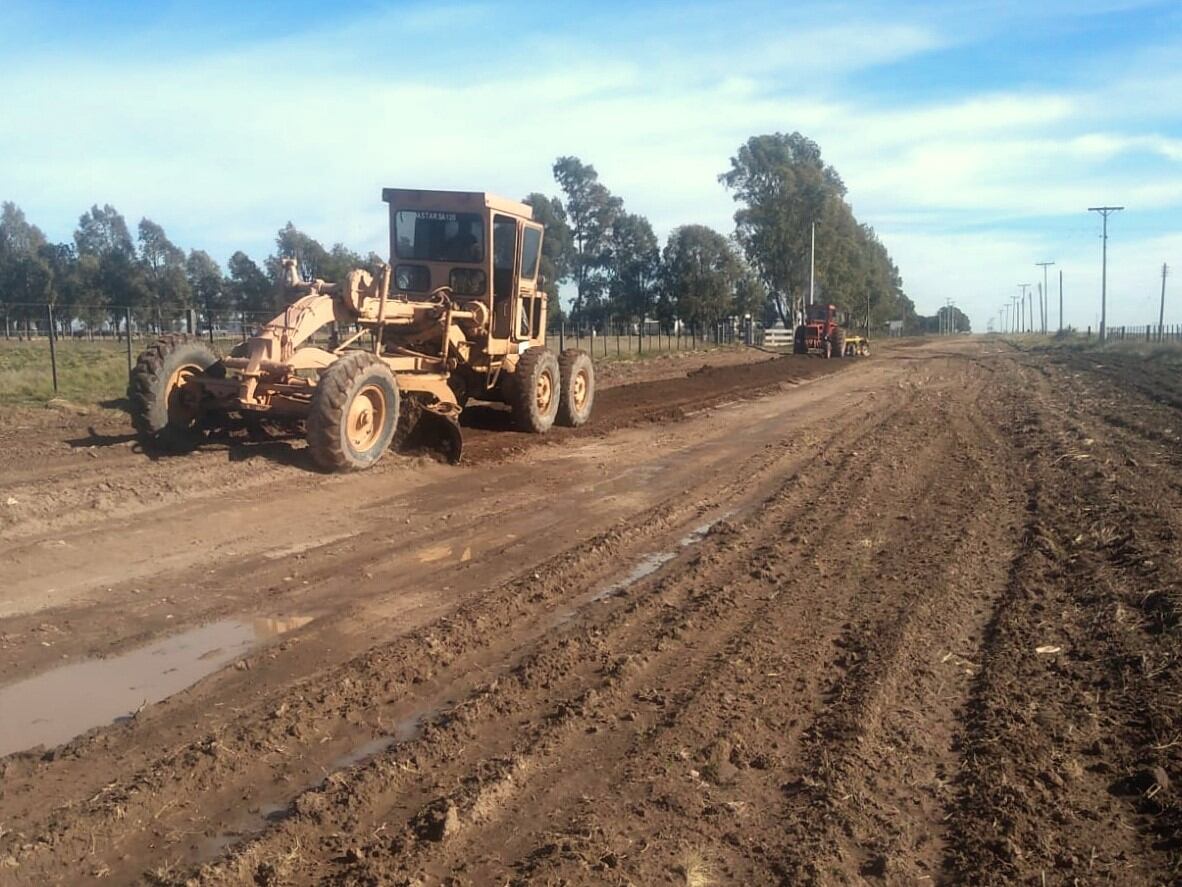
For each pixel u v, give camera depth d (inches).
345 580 318.3
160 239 2532.0
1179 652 260.1
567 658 254.2
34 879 155.0
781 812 185.0
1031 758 205.6
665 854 169.3
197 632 267.4
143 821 173.2
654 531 401.4
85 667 241.1
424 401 533.3
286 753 200.5
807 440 672.4
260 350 453.7
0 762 190.7
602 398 960.9
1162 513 418.6
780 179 3110.2
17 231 2701.8
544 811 182.2
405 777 191.9
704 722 220.4
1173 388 1137.4
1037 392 1111.6
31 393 789.2
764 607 302.4
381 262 510.9
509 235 605.9
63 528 350.9
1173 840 177.3
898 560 357.4
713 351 2193.7
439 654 255.8
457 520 407.8
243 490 422.0
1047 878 165.6
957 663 260.2
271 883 156.6
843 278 3326.8
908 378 1379.2
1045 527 407.5
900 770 201.8
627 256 3083.2
